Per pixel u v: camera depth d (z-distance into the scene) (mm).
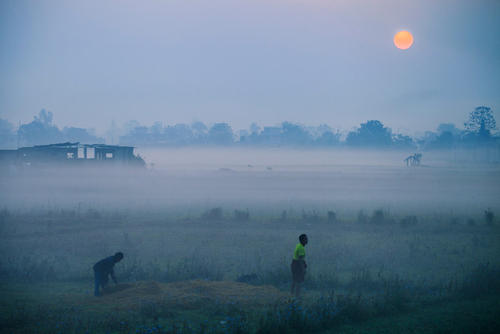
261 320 7570
